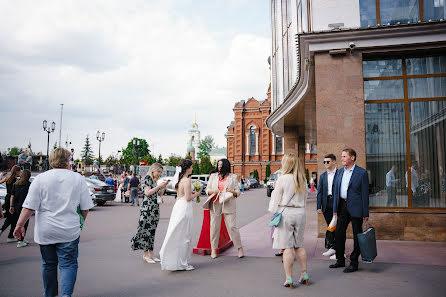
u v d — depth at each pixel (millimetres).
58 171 3689
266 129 58688
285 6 16469
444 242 7289
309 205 17734
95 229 9820
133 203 17922
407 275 4906
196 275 5020
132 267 5512
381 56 8320
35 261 5879
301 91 12469
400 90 8234
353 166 5402
